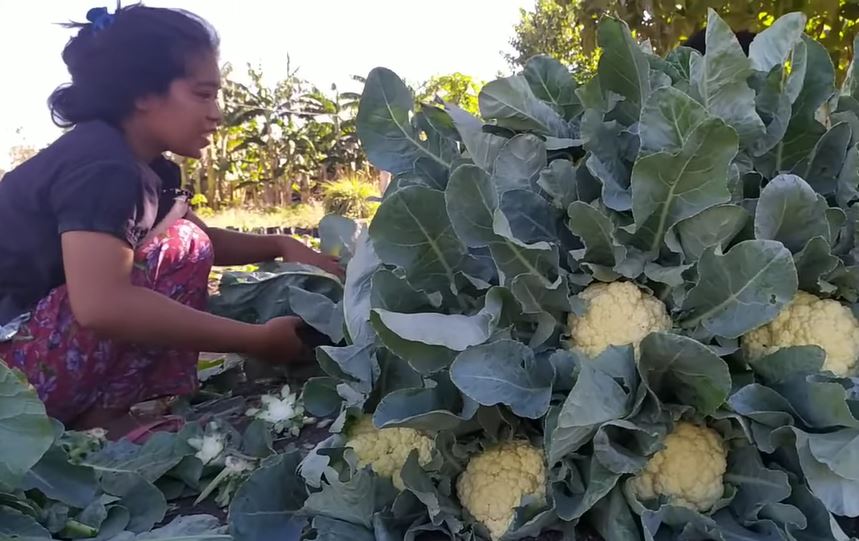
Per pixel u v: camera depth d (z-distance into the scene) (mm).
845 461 913
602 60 1316
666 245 1122
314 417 1708
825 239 1070
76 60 1803
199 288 2002
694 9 2963
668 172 1058
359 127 1437
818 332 1081
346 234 2158
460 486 1167
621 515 1024
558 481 1047
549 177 1205
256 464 1445
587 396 937
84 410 1846
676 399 1059
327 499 1133
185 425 1505
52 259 1756
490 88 1322
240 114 12703
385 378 1271
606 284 1167
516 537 1060
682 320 1105
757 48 1356
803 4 2875
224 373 2121
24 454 1129
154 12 1794
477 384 1021
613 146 1226
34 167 1718
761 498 1034
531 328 1169
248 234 2357
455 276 1229
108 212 1604
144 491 1324
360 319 1372
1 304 1830
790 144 1255
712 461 1047
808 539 1010
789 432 993
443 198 1167
